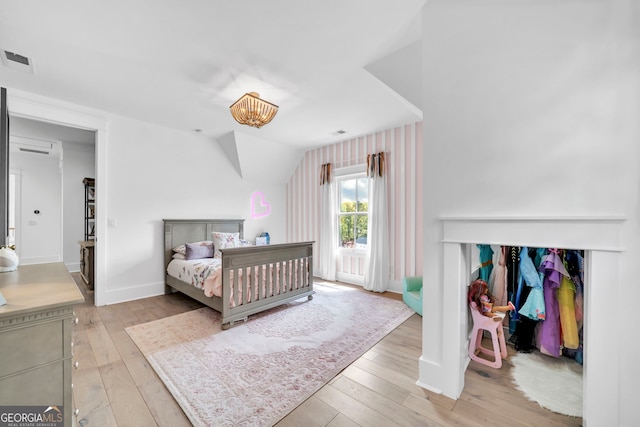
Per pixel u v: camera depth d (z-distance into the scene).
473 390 1.65
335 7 1.59
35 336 1.04
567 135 1.25
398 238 3.83
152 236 3.62
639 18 1.10
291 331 2.50
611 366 1.15
